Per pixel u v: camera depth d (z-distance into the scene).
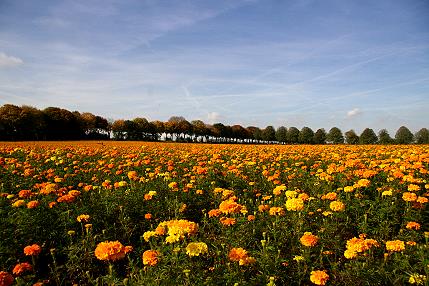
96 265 6.75
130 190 10.33
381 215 7.70
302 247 6.38
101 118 111.94
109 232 7.98
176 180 12.20
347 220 7.78
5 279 4.64
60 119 90.44
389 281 5.30
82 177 14.20
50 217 7.96
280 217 7.77
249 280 5.42
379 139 93.38
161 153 23.91
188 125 119.25
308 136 118.38
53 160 18.23
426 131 87.69
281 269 5.86
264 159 19.53
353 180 11.03
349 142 101.31
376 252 6.39
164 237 6.34
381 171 12.80
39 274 6.53
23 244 6.93
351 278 5.46
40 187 10.29
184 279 4.95
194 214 9.84
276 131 130.88
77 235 7.53
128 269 6.59
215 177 13.87
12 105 81.12
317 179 11.92
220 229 7.44
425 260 5.16
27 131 83.25
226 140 134.75
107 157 21.11
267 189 12.37
